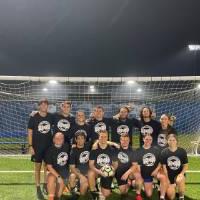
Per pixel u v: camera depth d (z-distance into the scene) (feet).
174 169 15.74
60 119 16.79
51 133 16.48
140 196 15.39
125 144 16.07
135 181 15.61
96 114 17.62
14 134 34.55
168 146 16.08
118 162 15.93
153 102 30.53
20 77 22.58
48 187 14.90
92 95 29.12
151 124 17.72
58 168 15.40
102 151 15.85
